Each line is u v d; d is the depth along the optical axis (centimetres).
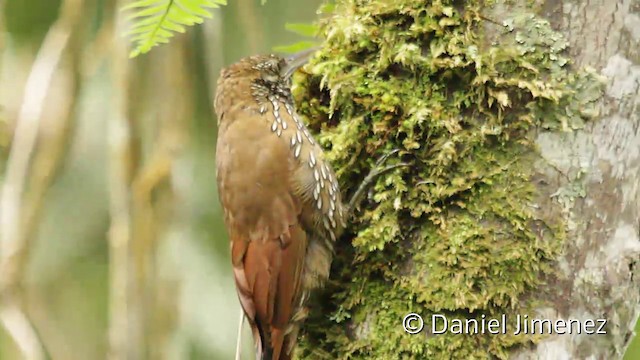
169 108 884
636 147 629
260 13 907
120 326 870
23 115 874
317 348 700
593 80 627
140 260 871
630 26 627
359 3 691
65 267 1036
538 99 631
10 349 955
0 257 883
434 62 653
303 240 725
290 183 731
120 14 866
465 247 635
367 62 689
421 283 646
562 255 623
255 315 733
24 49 962
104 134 954
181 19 673
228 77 793
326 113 749
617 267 622
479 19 643
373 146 682
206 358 965
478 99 643
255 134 754
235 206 745
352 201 697
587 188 625
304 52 761
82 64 888
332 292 705
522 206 629
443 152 645
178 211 891
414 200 657
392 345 652
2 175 950
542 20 634
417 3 661
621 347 635
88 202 1006
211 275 968
